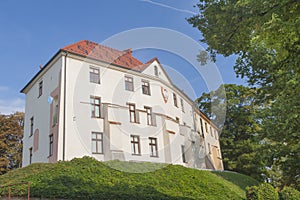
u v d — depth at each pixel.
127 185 9.84
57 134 13.34
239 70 11.21
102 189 9.07
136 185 10.06
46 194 8.17
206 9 5.47
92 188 9.01
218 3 5.23
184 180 11.88
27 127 17.55
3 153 24.34
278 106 9.83
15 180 9.70
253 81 11.16
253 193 11.88
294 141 11.09
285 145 11.44
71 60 14.77
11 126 25.09
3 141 24.67
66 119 13.63
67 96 14.03
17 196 8.22
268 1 4.34
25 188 8.39
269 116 11.32
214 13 5.27
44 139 14.74
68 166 10.59
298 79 7.93
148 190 9.85
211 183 12.72
